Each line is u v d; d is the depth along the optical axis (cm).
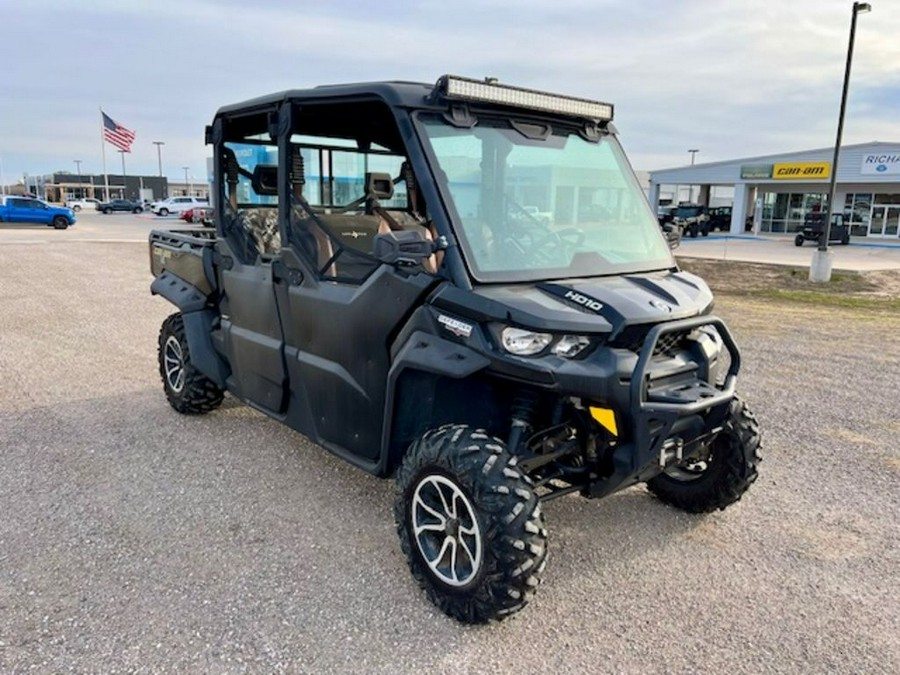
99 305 1045
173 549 334
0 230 3061
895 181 3516
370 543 343
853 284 1616
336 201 422
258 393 430
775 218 4162
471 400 311
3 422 513
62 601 290
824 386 646
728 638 274
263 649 262
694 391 292
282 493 398
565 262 314
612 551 340
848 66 1630
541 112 337
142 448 465
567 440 306
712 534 359
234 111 411
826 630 280
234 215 445
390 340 318
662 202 5159
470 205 304
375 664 255
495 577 262
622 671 254
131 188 9394
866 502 399
